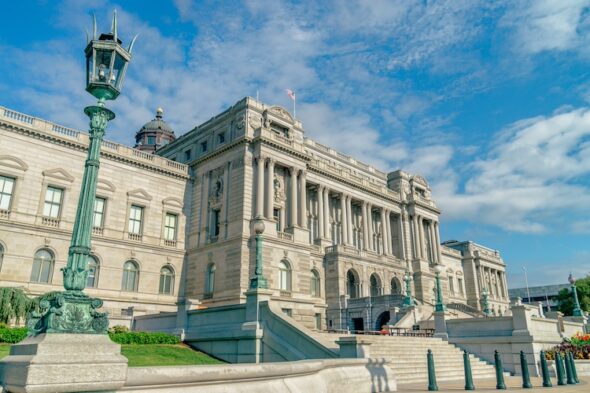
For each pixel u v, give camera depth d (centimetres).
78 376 882
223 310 2783
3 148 4412
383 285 6794
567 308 9469
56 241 4550
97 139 1178
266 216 5250
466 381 2083
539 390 2038
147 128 9450
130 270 5131
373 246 7381
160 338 2897
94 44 1203
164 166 5706
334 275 6059
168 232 5594
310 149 6944
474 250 10450
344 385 1628
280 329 2416
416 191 8506
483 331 3491
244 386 1112
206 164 5847
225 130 5800
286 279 5228
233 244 5025
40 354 871
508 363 3272
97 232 4900
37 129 4616
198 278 5356
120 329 3412
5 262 4212
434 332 3756
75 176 4841
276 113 5772
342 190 6962
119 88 1245
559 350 3284
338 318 5809
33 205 4488
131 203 5284
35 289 4309
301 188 5822
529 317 3316
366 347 2023
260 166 5331
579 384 2409
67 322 949
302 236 5569
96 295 4725
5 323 3116
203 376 1023
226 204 5366
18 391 854
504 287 11244
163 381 971
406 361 2811
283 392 1211
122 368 931
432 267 8012
